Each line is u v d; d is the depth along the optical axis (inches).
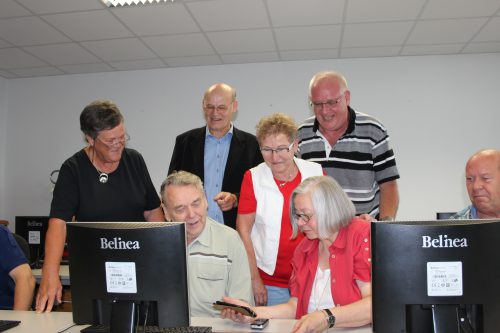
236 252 66.0
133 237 43.2
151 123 197.6
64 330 51.1
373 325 41.4
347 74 185.2
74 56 178.1
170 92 196.9
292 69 188.4
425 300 39.6
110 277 44.1
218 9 134.7
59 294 64.3
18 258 72.1
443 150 179.3
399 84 182.5
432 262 39.3
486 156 67.4
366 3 131.5
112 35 155.3
